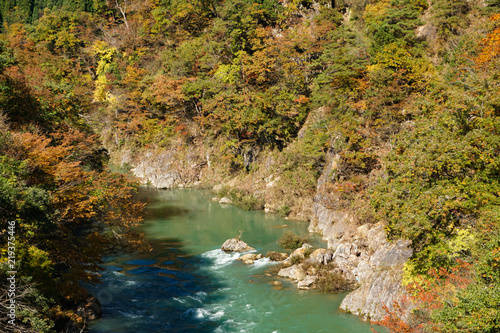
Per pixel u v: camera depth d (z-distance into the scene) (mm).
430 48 54281
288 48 68000
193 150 71375
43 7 137875
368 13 68938
